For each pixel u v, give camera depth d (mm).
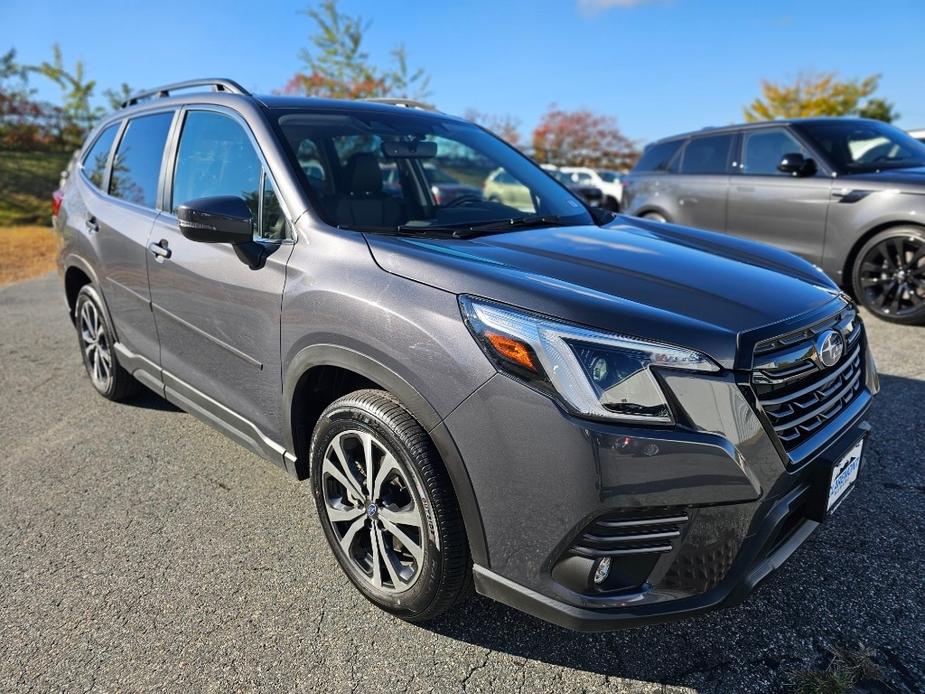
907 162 5906
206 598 2326
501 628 2162
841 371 2070
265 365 2451
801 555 2482
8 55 20719
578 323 1725
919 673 1949
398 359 1919
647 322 1732
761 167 6344
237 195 2701
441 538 1907
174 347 3041
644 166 7785
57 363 4926
